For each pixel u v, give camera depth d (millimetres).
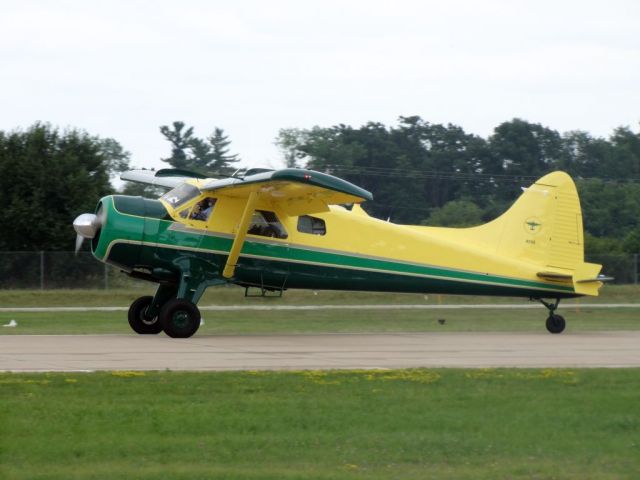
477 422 40406
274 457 34781
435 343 73250
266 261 77250
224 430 38375
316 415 41219
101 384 47094
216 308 126188
